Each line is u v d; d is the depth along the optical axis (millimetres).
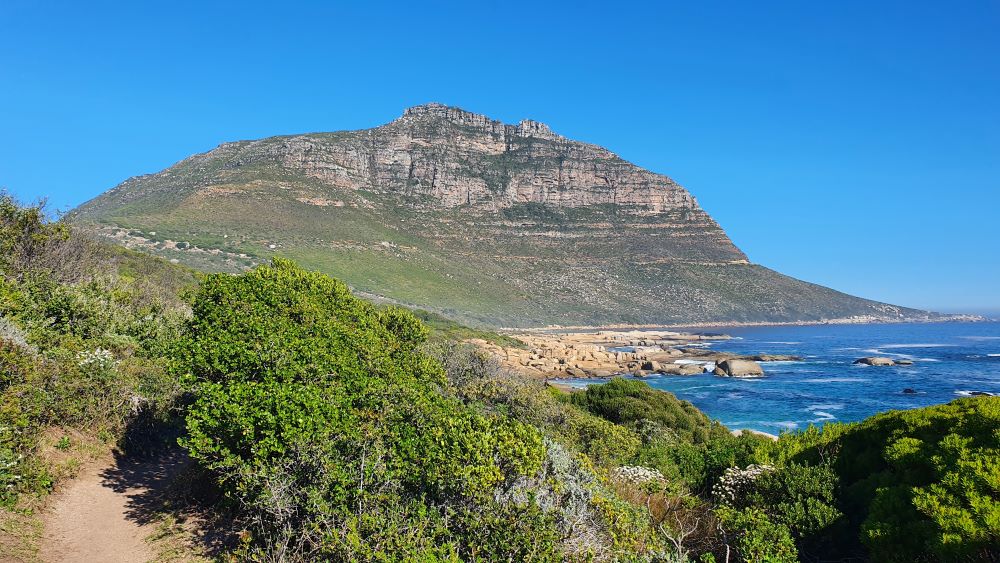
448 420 6961
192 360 9211
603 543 5660
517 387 15312
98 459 8992
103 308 15578
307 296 16375
